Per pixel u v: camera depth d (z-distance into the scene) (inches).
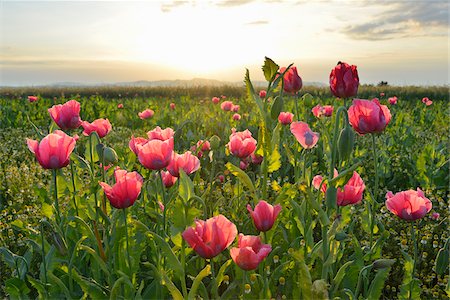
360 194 110.4
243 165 171.0
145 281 120.0
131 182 96.6
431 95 1169.4
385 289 131.8
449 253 113.9
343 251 124.8
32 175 236.4
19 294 107.8
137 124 526.0
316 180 120.7
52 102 719.7
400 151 303.0
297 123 117.3
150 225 129.8
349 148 97.1
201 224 86.7
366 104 107.3
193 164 117.0
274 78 110.6
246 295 93.4
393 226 170.4
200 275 85.7
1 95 1203.9
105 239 112.5
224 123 347.6
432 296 128.3
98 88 1658.5
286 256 115.6
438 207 196.7
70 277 105.6
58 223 125.0
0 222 171.6
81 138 348.5
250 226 142.7
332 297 97.3
